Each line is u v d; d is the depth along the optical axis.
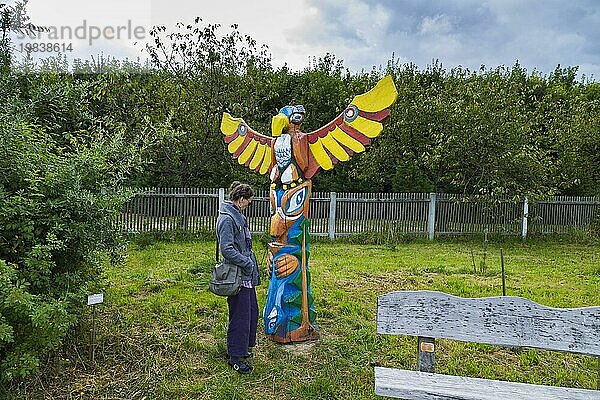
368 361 4.86
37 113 6.23
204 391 4.12
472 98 14.88
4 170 4.09
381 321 3.61
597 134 16.00
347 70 25.03
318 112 22.69
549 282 8.90
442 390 3.12
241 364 4.54
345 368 4.67
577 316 3.33
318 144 5.38
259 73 15.82
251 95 15.76
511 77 20.28
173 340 5.13
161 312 6.12
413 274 9.28
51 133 5.95
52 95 6.04
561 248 13.77
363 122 5.09
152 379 4.25
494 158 14.42
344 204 14.52
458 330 3.50
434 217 15.09
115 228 4.78
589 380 4.63
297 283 5.32
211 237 13.23
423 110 15.48
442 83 18.88
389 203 14.85
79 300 4.36
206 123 15.27
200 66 15.30
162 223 13.38
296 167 5.43
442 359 5.07
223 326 5.66
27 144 4.32
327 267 9.74
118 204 4.62
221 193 13.70
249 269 4.59
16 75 7.49
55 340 3.93
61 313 3.91
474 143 14.46
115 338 4.98
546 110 20.72
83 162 4.45
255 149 5.98
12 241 4.10
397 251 12.41
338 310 6.58
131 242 11.95
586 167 16.59
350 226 14.57
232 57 15.52
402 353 5.03
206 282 7.77
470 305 3.49
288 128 5.47
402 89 15.89
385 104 4.95
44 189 4.23
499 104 14.52
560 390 3.17
